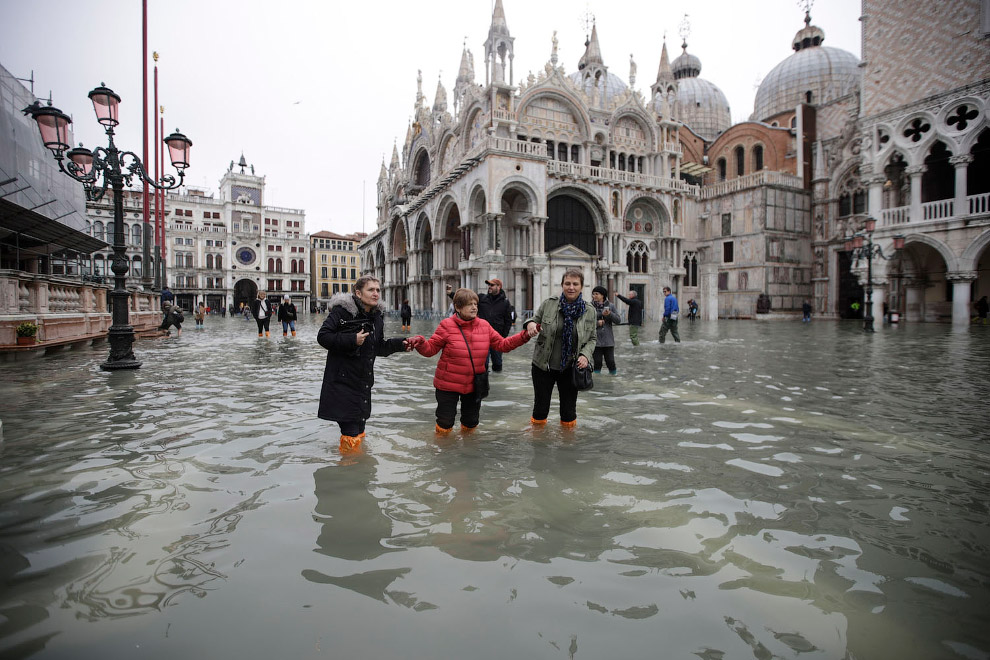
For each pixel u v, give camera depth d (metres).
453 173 37.31
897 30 26.89
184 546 3.18
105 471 4.48
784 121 53.19
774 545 3.27
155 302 24.06
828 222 43.91
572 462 4.79
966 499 4.00
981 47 23.81
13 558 3.02
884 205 34.62
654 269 41.53
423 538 3.30
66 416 6.52
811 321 40.25
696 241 48.84
